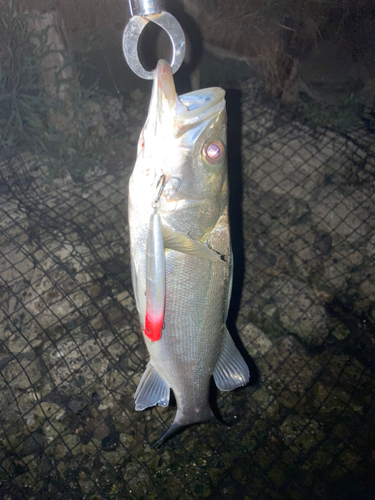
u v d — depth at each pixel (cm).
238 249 88
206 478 64
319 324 80
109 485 63
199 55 100
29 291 76
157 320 34
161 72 32
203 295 39
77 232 84
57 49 85
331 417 70
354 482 63
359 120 101
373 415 70
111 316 78
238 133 100
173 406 70
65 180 90
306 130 99
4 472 63
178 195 35
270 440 68
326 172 94
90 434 67
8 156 87
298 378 75
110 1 90
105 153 95
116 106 102
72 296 77
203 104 35
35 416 67
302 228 90
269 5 91
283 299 83
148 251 33
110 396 70
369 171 94
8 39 79
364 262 87
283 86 102
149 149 34
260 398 73
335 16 93
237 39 99
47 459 64
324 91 102
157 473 64
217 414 71
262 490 63
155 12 32
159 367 43
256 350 78
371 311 82
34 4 80
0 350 72
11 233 80
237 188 94
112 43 97
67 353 73
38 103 85
